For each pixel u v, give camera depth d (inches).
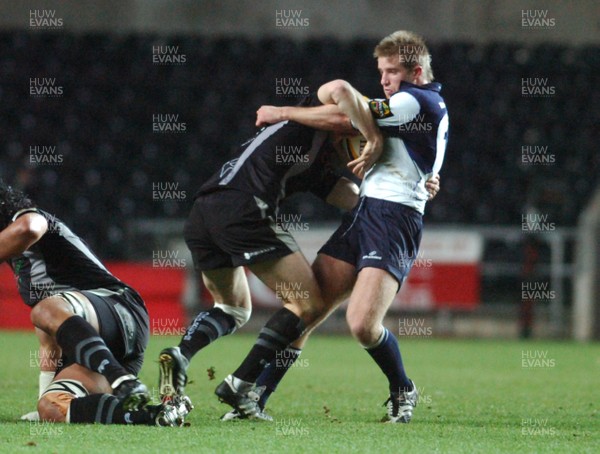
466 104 3063.5
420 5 3095.5
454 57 3115.2
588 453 601.3
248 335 2182.6
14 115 2960.1
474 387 1126.4
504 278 2426.2
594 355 1765.5
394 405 775.1
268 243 721.6
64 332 681.0
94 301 716.0
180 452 562.3
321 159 761.0
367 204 767.7
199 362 1443.2
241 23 3102.9
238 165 738.2
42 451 559.8
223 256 745.6
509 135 2979.8
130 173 2817.4
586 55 3144.7
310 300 732.0
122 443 589.6
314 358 1579.7
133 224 2295.8
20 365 1301.7
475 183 2812.5
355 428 703.7
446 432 692.7
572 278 2362.2
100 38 3137.3
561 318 2335.1
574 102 3097.9
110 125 2972.4
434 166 778.8
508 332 2341.3
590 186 2810.0
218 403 895.1
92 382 703.7
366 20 3110.2
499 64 3125.0
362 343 751.7
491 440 650.8
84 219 2598.4
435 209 2711.6
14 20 3004.4
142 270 2176.4
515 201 2765.7
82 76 3080.7
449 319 2335.1
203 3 3088.1
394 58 791.1
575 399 1003.3
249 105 3061.0
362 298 739.4
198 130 2977.4
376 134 751.1
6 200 702.5
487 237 2313.0
